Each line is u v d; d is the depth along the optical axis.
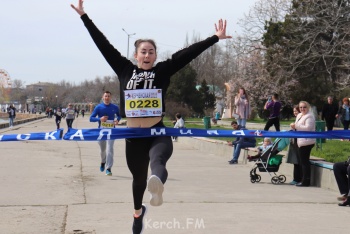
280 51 43.62
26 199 9.72
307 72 44.25
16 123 54.75
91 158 18.20
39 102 162.75
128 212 8.55
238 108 21.78
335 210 9.02
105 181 12.32
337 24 39.00
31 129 43.22
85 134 6.17
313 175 12.30
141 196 6.19
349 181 9.42
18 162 16.31
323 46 39.78
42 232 7.19
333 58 42.72
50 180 12.31
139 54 5.93
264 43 45.22
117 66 6.07
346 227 7.67
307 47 41.38
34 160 17.05
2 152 19.81
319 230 7.46
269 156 12.36
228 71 83.44
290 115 51.81
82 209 8.79
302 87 44.50
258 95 48.91
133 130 5.80
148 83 5.86
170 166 16.25
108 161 13.45
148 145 5.89
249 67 49.38
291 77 43.91
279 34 42.97
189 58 5.89
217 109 92.06
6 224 7.66
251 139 17.12
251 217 8.30
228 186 11.85
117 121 13.63
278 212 8.75
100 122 13.60
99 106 13.70
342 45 38.53
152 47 5.92
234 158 17.16
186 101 70.81
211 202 9.63
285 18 43.00
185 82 69.69
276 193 10.89
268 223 7.87
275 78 44.56
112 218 8.09
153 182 4.93
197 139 24.97
